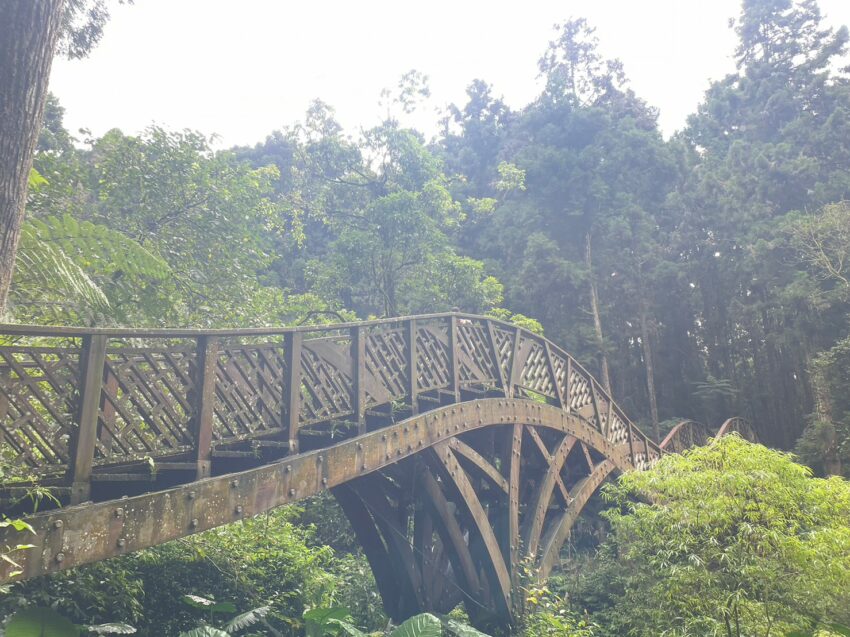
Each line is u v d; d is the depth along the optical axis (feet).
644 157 85.40
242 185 35.40
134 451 11.64
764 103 93.20
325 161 49.24
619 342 82.53
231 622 14.92
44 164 29.63
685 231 83.87
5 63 9.27
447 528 22.22
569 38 102.53
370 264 47.21
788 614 20.51
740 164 83.92
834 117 80.18
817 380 61.31
